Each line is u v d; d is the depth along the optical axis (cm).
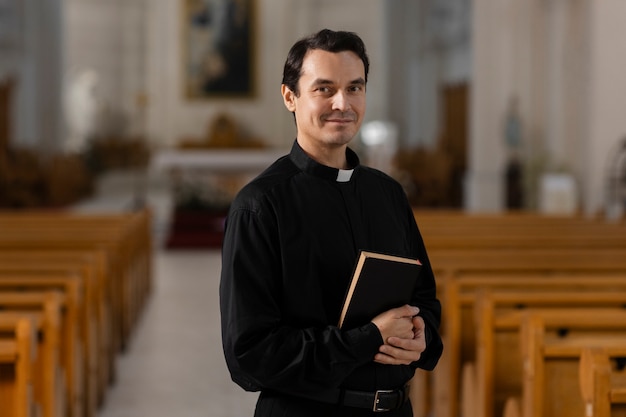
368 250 330
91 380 742
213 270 1581
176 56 3048
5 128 2228
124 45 3067
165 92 3059
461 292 659
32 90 2431
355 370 322
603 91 1628
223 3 3027
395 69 2697
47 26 2439
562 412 473
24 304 620
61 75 2483
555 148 1841
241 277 315
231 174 2491
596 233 1008
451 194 2152
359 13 2938
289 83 332
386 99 2706
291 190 324
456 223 1117
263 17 3031
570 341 480
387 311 320
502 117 1889
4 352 472
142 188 2948
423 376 734
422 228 1045
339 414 323
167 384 858
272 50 3034
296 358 307
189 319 1162
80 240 972
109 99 3050
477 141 1902
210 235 1917
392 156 2284
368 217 335
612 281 663
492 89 1892
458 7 2264
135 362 943
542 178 1761
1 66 2325
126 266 1022
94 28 3031
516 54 1884
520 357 559
